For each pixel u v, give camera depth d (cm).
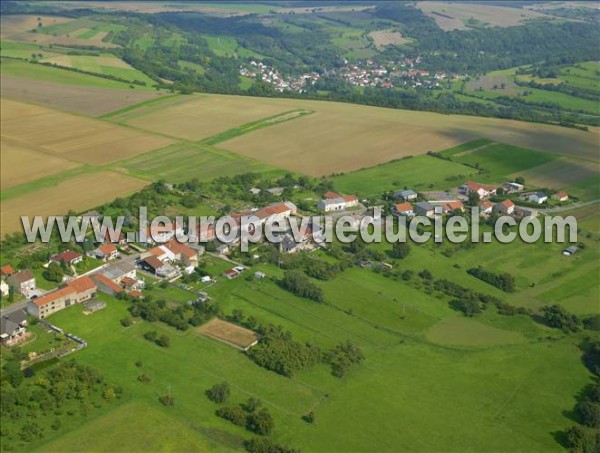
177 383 17000
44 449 14588
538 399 17125
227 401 16412
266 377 17450
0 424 15250
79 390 16350
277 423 15762
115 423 15450
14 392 16112
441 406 16700
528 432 15900
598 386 17288
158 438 15050
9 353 17812
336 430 15650
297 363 17650
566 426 16150
